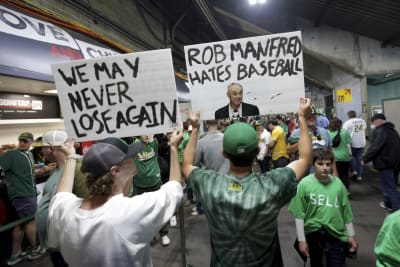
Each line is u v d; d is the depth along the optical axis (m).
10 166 3.92
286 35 1.91
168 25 10.86
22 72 3.06
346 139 5.46
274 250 1.36
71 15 5.60
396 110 7.57
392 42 13.77
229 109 2.02
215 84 2.02
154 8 9.81
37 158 5.12
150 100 1.85
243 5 14.95
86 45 4.67
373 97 21.06
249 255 1.30
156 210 1.33
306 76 15.99
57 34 4.06
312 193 2.40
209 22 10.95
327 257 2.38
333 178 2.43
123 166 1.42
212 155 3.37
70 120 1.90
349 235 2.38
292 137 4.81
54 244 1.64
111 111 1.88
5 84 4.72
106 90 1.88
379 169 4.99
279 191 1.31
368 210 5.23
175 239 4.44
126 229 1.27
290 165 1.46
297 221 2.43
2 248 4.11
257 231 1.29
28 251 4.32
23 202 3.97
